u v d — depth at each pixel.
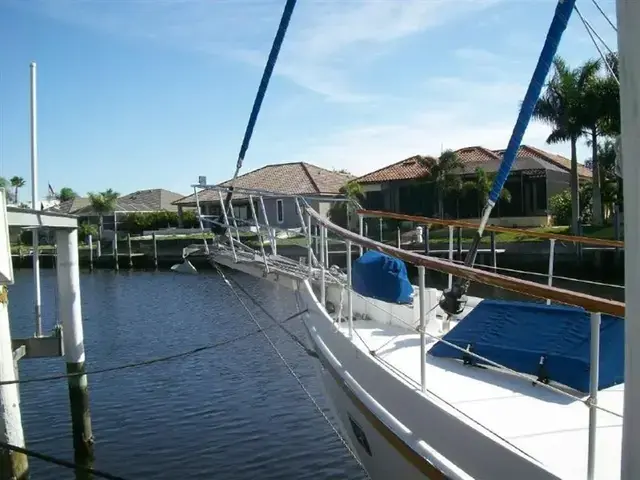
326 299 7.59
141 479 8.65
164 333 19.94
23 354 9.16
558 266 24.56
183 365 14.98
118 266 46.75
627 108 1.77
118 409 11.66
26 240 53.88
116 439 10.13
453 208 34.00
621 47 1.78
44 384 13.32
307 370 14.07
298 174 40.28
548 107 26.53
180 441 9.98
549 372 4.14
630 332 1.79
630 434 1.79
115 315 24.22
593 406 2.67
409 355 5.08
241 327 20.30
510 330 4.66
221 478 8.64
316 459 9.17
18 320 23.69
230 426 10.62
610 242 5.95
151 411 11.51
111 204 51.97
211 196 42.81
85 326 21.81
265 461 9.16
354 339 5.43
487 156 34.78
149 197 63.53
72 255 9.65
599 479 2.92
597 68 25.64
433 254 25.95
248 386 13.00
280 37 7.73
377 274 5.67
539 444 3.32
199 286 33.50
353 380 4.96
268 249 23.47
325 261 7.33
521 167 33.19
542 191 32.53
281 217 38.19
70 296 9.63
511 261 25.34
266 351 16.06
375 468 4.86
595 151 27.30
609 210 32.50
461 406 3.88
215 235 10.65
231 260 8.86
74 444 9.55
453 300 4.92
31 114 10.05
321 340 6.13
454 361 4.81
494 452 3.12
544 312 4.66
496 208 33.22
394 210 35.28
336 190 38.56
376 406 4.38
